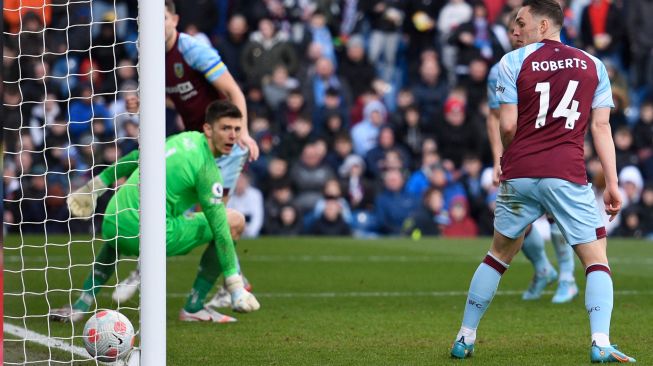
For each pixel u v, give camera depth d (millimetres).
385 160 56531
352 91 63094
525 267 40406
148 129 18062
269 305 29688
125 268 35906
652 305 29859
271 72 60312
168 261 40969
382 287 34281
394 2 64625
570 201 19922
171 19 28234
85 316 26219
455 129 58750
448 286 34688
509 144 20500
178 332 24469
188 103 29031
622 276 38000
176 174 24531
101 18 60594
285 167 54031
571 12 65688
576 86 20078
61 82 57312
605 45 65188
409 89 60656
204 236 25438
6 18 57750
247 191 52938
